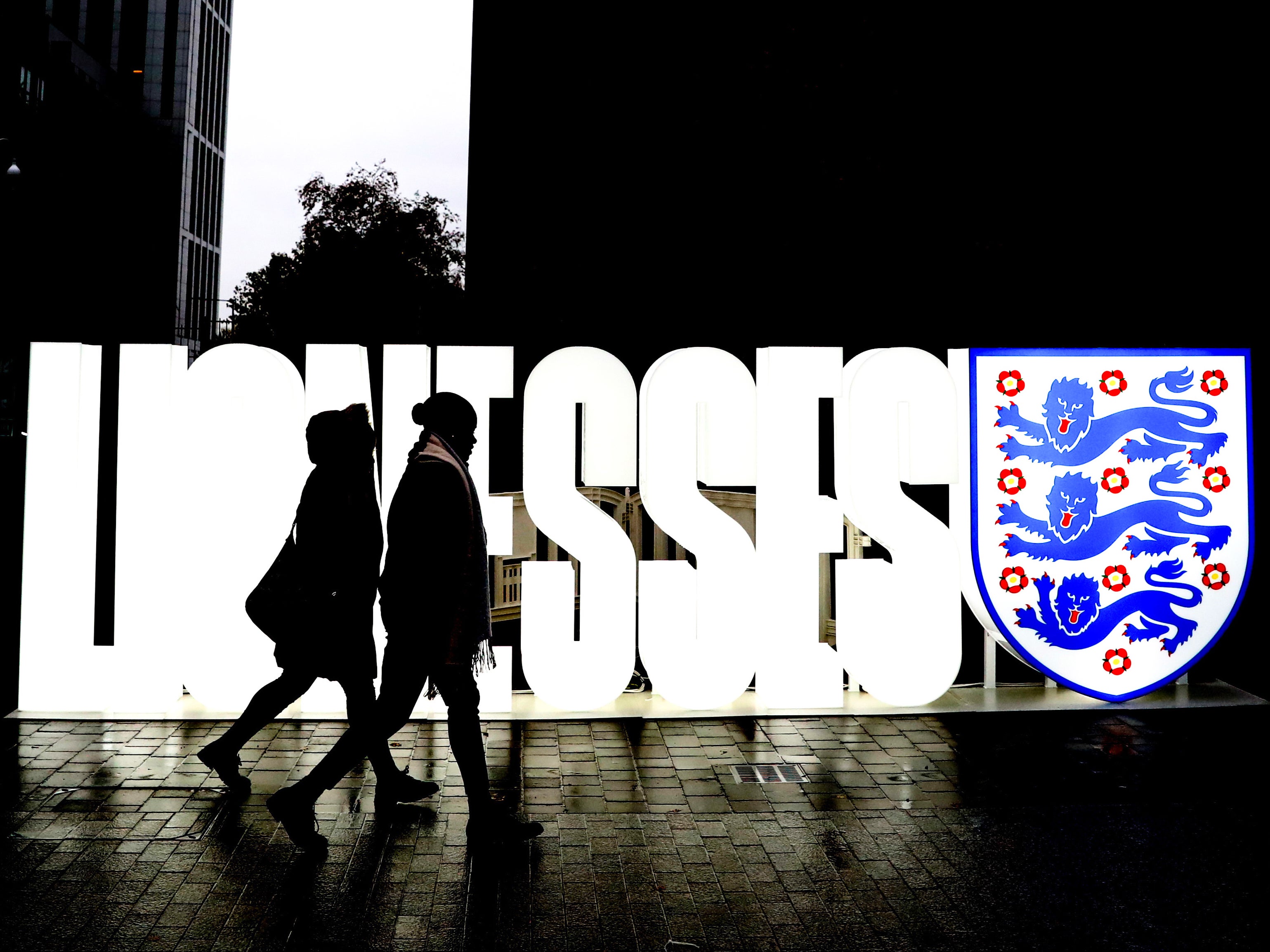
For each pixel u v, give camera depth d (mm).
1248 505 6441
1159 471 6402
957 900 3787
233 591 5844
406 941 3426
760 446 6109
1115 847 4273
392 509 4184
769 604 6102
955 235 9156
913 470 6098
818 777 5141
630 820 4555
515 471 7320
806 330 10203
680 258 11367
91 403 5977
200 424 5848
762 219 10648
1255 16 7531
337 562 4473
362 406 4605
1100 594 6359
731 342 10344
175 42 69688
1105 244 8195
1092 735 5836
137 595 5902
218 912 3609
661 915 3646
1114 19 8188
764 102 10664
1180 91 7824
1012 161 8742
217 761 4711
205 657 5828
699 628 6086
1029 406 6324
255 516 5848
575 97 12453
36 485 5891
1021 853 4211
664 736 5820
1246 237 7438
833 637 7016
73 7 67812
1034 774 5191
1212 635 6418
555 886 3865
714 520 6082
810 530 6109
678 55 11438
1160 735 5840
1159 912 3705
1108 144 8195
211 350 5852
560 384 5996
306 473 5926
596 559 5996
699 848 4246
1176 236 7797
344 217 37625
